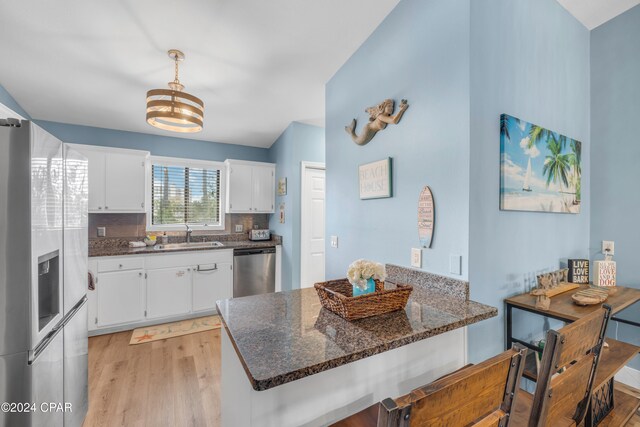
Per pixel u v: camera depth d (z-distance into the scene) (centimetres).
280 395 105
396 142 198
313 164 387
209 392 208
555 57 206
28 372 118
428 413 59
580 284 197
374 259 218
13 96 276
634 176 218
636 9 216
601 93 234
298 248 380
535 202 185
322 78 277
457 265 155
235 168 408
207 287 354
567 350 89
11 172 116
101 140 357
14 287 116
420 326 120
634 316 216
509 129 167
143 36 208
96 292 295
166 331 312
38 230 123
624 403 155
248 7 189
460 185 153
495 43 163
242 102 318
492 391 70
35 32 200
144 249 332
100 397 202
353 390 121
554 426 103
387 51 206
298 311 139
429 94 173
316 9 195
